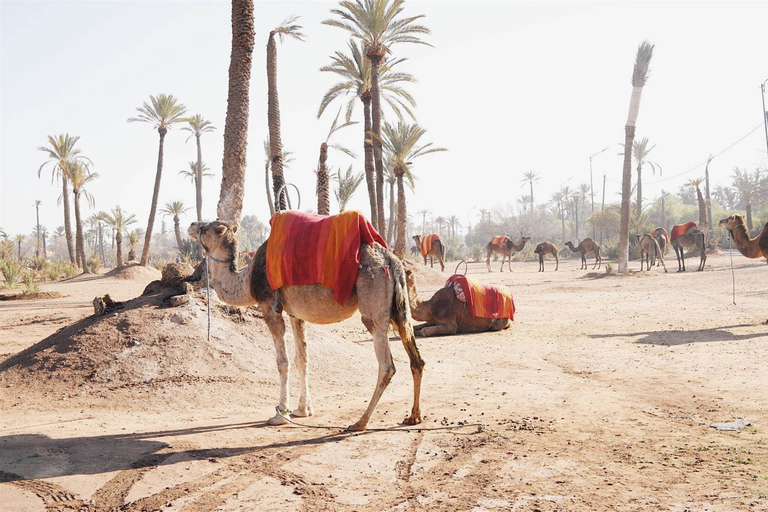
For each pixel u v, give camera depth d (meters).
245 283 7.23
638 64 34.56
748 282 25.78
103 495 4.55
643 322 16.34
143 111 46.78
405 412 7.51
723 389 8.43
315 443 6.02
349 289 6.46
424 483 4.86
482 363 11.28
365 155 34.19
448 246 80.88
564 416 7.17
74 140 53.03
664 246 46.22
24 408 7.30
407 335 6.64
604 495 4.50
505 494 4.57
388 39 32.28
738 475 4.89
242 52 13.60
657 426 6.66
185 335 9.30
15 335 15.14
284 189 8.16
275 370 9.29
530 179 130.25
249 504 4.40
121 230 48.84
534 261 67.94
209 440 6.09
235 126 13.45
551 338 14.25
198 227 7.54
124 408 7.46
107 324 9.37
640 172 76.31
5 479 4.85
